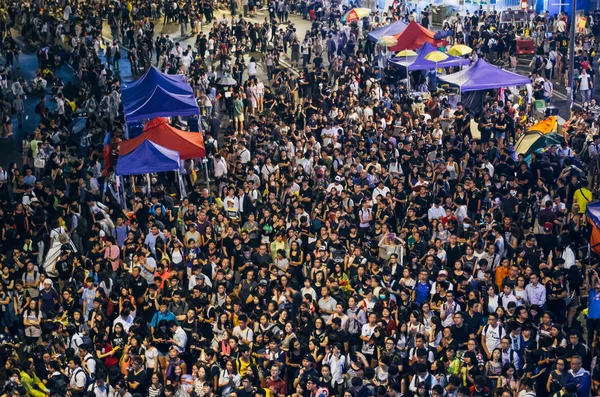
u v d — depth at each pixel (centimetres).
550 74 8269
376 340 3319
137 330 3456
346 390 3008
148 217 4544
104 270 3972
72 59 8831
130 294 3756
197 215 4475
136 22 9694
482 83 6506
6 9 10438
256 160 5241
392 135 5816
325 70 8144
